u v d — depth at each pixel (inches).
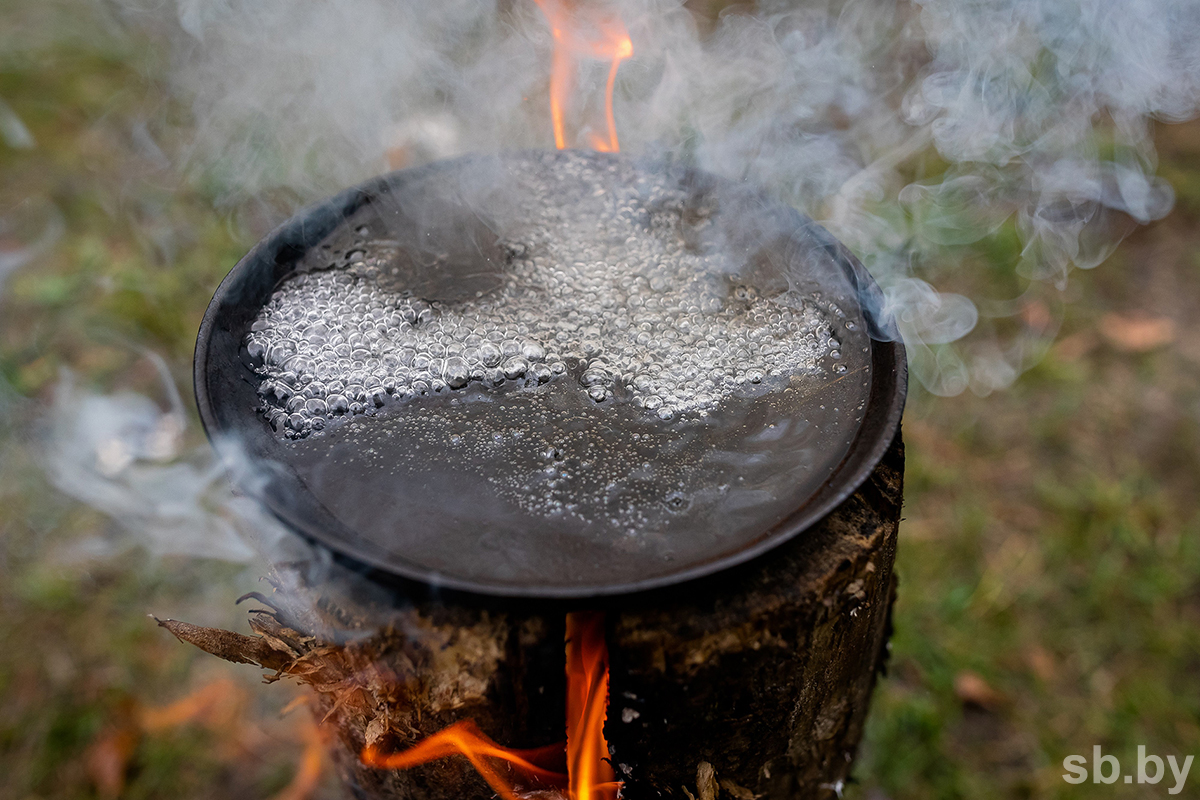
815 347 43.0
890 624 49.6
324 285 46.6
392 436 38.2
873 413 37.8
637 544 33.7
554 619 32.8
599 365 42.3
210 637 36.9
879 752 66.9
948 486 83.0
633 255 50.0
